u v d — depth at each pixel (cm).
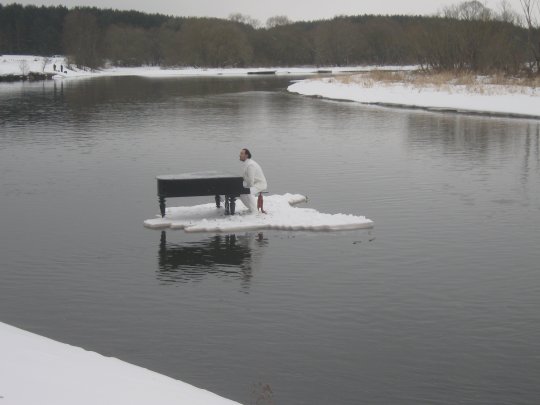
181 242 1443
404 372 864
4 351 646
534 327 997
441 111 4522
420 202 1808
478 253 1353
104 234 1511
